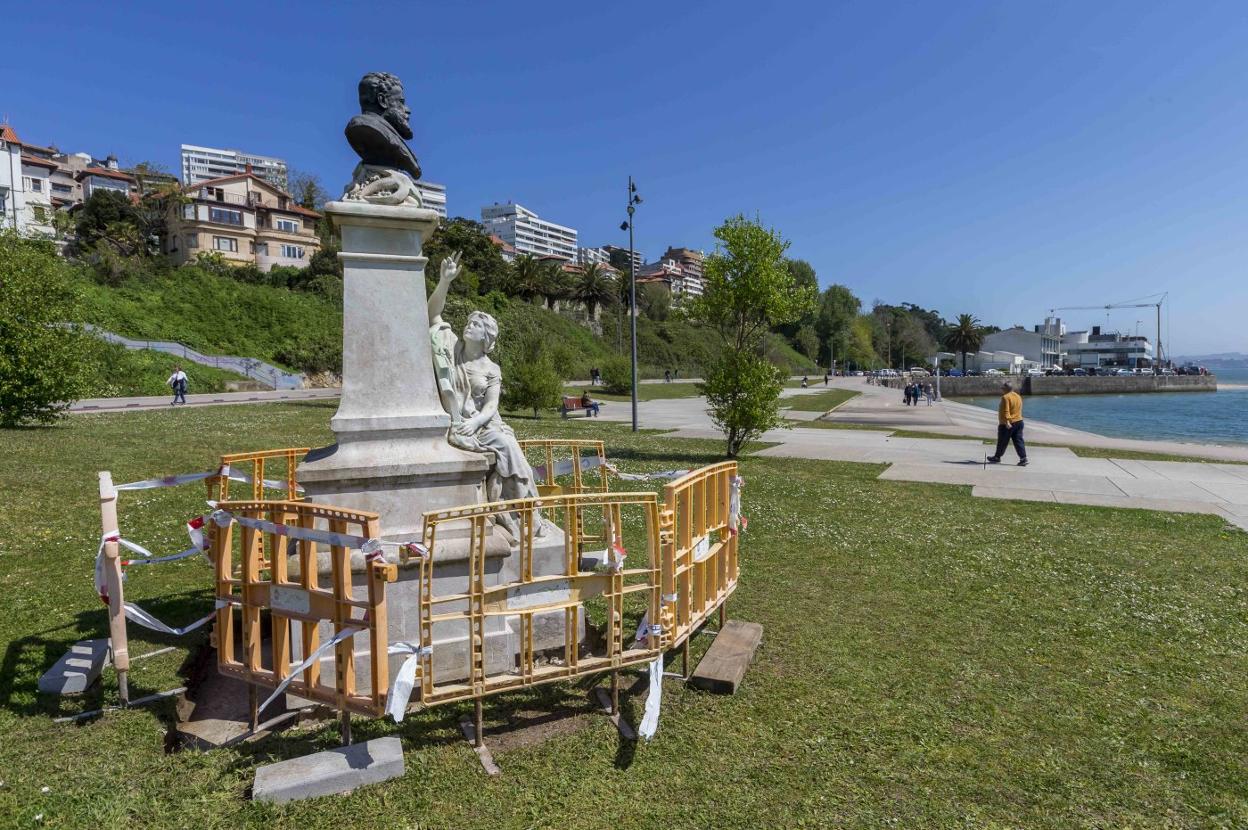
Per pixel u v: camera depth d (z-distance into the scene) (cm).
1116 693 462
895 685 468
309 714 418
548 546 512
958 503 1105
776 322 1638
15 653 495
